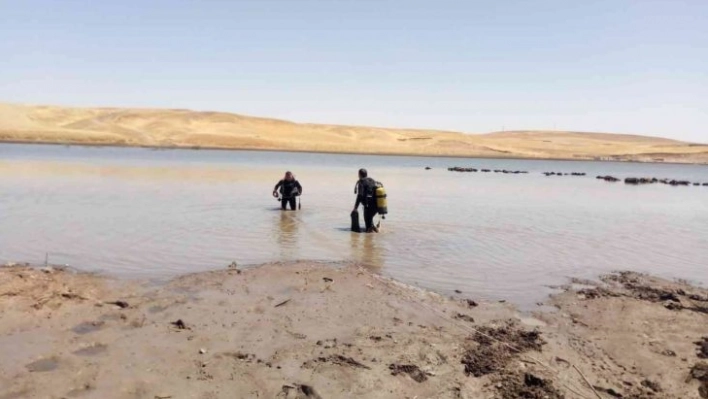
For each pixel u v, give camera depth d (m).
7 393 5.75
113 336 7.33
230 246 13.44
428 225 18.09
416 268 11.78
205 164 52.62
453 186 37.59
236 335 7.52
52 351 6.79
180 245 13.33
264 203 22.58
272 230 15.96
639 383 6.57
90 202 20.81
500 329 8.09
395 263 12.18
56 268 10.66
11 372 6.20
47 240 13.34
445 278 11.03
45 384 5.96
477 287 10.46
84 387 5.95
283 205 20.50
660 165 111.06
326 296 9.34
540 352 7.32
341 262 11.97
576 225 19.61
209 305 8.70
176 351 6.93
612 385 6.49
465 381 6.43
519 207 25.19
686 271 12.51
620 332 8.18
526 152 136.50
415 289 10.08
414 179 44.06
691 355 7.41
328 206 22.20
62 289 9.17
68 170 37.09
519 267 12.24
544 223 19.80
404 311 8.77
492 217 20.95
